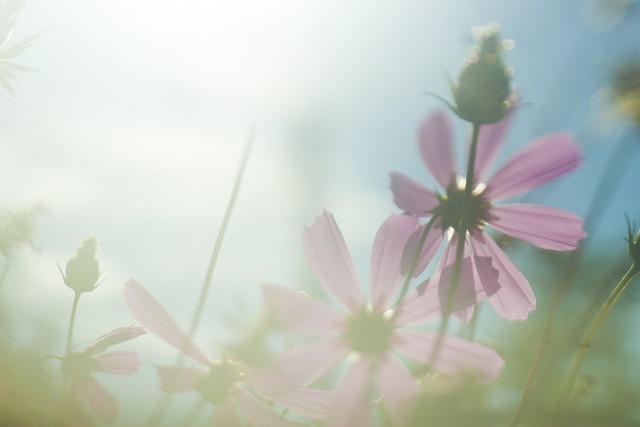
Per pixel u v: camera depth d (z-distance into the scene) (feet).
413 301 1.53
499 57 1.58
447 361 1.47
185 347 1.49
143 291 1.51
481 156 1.77
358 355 1.49
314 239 1.60
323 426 1.46
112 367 1.52
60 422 1.47
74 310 1.59
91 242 1.70
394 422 1.44
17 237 1.94
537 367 1.72
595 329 1.85
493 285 1.51
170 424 1.49
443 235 1.77
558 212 1.74
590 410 1.93
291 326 1.47
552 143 1.72
